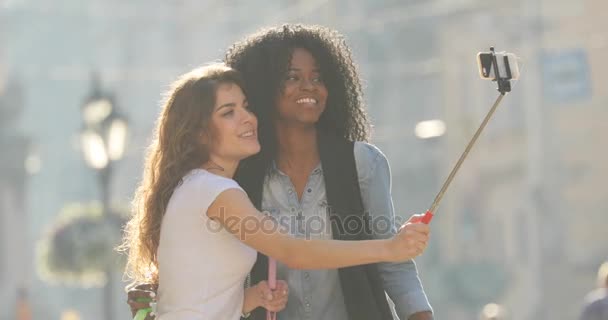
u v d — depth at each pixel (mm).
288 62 12281
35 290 139125
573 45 108500
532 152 108750
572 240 105438
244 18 170375
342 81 12586
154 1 181625
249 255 11273
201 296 11062
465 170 118688
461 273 107375
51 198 176750
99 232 42156
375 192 12281
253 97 12328
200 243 11070
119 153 41156
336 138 12312
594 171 106062
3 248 123812
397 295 12352
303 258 10875
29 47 183125
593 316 28031
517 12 115688
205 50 174375
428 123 81812
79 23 184500
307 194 12227
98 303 138125
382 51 132750
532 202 107000
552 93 93375
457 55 124438
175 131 11383
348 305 12023
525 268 108000
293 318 12125
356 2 135625
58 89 181125
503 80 11352
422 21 130250
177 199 11164
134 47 182625
